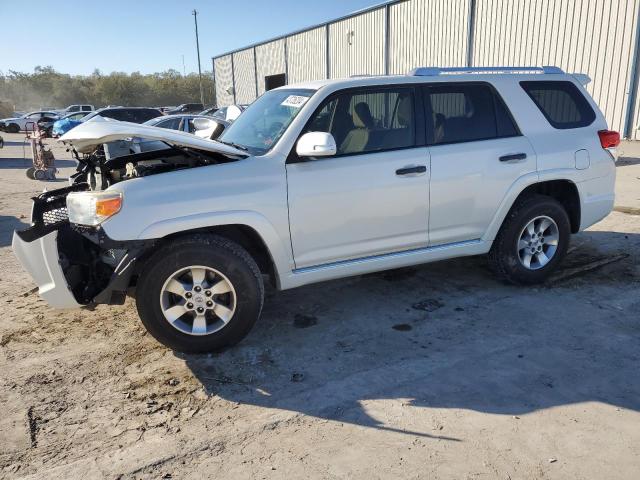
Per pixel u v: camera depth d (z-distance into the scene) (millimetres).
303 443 2842
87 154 4629
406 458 2699
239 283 3676
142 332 4211
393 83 4258
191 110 39781
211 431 2963
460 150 4363
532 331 4051
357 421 3018
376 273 5355
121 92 90688
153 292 3576
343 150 4039
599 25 15133
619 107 15047
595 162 4887
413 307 4551
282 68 32781
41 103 98250
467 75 4555
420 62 21781
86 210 3467
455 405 3143
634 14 14281
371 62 24719
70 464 2711
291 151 3869
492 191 4496
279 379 3484
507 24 17734
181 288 3646
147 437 2920
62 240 3711
